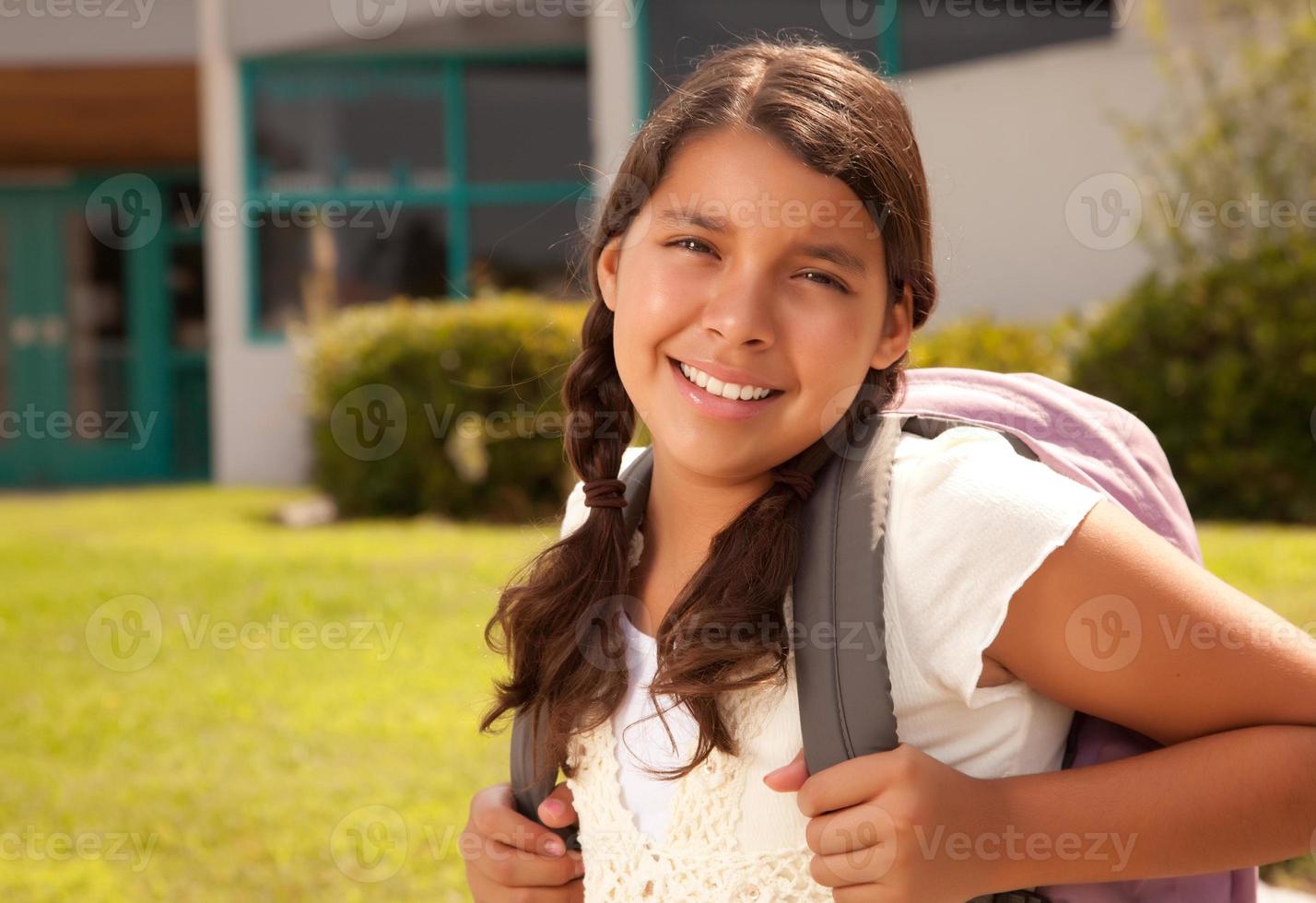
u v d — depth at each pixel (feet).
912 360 5.92
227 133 33.78
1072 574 4.04
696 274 4.51
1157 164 24.21
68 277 40.65
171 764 11.96
